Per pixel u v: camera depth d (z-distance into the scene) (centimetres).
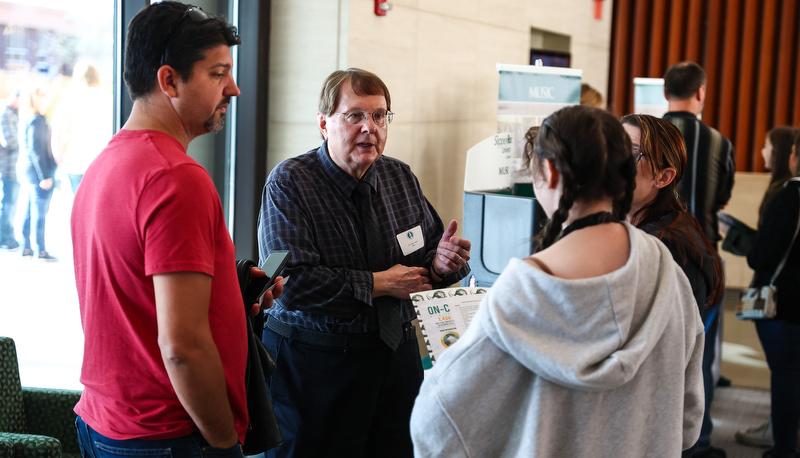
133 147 123
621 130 103
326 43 279
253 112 279
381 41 302
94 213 124
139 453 126
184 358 117
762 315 290
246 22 275
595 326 95
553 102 354
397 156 326
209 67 128
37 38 261
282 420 196
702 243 157
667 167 160
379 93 191
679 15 608
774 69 594
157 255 117
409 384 206
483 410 100
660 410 104
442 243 196
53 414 198
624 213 107
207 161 276
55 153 274
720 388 404
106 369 127
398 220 206
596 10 578
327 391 192
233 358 133
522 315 97
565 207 101
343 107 189
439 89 362
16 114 271
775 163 333
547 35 513
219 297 130
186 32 125
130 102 244
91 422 132
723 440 333
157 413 125
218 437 126
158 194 118
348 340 190
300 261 181
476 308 172
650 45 622
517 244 292
